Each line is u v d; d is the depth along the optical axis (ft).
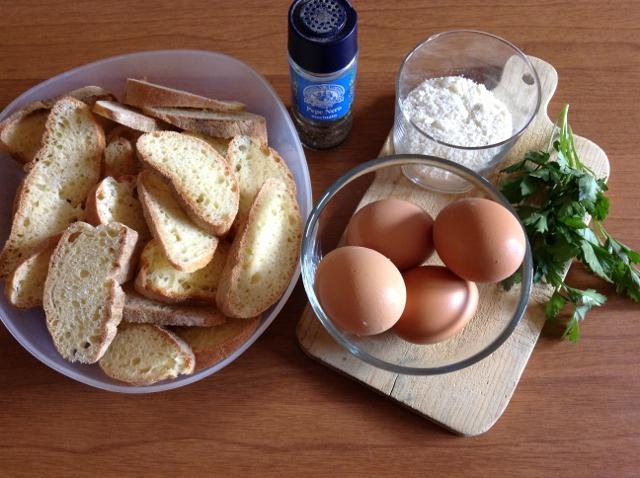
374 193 1.35
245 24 1.49
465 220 1.06
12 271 1.23
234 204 1.26
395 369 1.08
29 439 1.22
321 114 1.31
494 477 1.19
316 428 1.22
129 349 1.22
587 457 1.19
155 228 1.22
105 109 1.26
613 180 1.37
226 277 1.19
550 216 1.25
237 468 1.20
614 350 1.26
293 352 1.26
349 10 1.15
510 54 1.34
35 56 1.48
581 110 1.42
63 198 1.31
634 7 1.49
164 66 1.41
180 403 1.23
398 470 1.19
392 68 1.46
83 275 1.19
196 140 1.30
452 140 1.28
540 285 1.28
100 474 1.20
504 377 1.21
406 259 1.13
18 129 1.35
